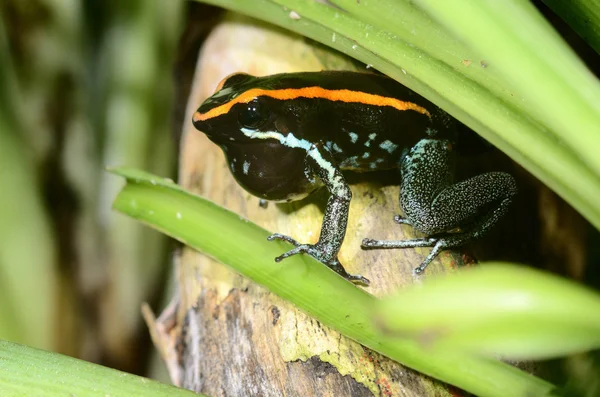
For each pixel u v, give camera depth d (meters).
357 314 0.15
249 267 0.15
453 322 0.09
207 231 0.15
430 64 0.14
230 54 0.17
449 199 0.16
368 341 0.15
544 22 0.12
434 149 0.17
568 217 0.17
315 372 0.15
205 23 0.18
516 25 0.12
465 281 0.09
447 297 0.09
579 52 0.17
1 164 0.18
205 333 0.16
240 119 0.16
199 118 0.16
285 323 0.15
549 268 0.17
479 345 0.09
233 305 0.16
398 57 0.15
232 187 0.17
